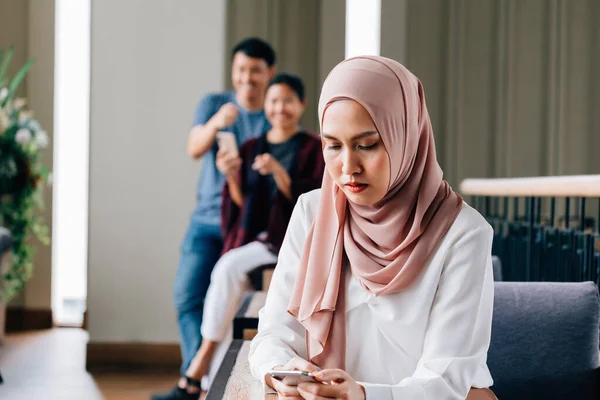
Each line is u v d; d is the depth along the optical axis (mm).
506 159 4859
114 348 4809
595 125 4809
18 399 4020
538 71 4836
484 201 4621
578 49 4793
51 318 5719
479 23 4887
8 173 4758
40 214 5668
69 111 5641
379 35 4898
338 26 4887
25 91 5602
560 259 2691
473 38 4891
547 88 4832
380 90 1391
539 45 4832
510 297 1962
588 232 2588
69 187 5715
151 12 4754
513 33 4832
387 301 1437
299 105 4367
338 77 1422
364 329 1474
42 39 5582
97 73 4766
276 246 4324
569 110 4809
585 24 4785
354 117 1385
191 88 4758
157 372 4730
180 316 4480
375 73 1401
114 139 4785
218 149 4473
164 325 4820
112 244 4805
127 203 4805
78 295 5820
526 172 4859
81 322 5797
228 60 4793
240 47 4430
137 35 4754
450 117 4895
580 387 1902
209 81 4762
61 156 5672
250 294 2697
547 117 4832
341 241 1510
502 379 1900
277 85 4332
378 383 1459
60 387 4293
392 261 1454
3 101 4891
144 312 4816
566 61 4797
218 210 4480
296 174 4340
